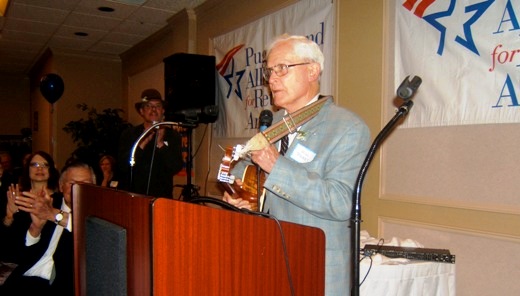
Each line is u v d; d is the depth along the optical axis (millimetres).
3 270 2820
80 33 6301
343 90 3096
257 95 4016
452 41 2406
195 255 866
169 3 4906
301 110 1373
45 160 2820
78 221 1250
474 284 2303
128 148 3666
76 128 7078
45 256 2328
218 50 4633
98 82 7766
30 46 7277
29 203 2139
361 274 1686
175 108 4371
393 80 2758
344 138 1280
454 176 2404
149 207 830
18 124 10789
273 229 1001
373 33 2893
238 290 932
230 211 924
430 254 1801
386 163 2797
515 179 2141
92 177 2461
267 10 3891
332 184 1215
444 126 2443
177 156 3775
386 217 2775
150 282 821
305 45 1393
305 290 1064
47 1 4965
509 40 2148
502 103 2178
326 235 1264
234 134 4379
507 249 2168
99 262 1021
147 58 6688
